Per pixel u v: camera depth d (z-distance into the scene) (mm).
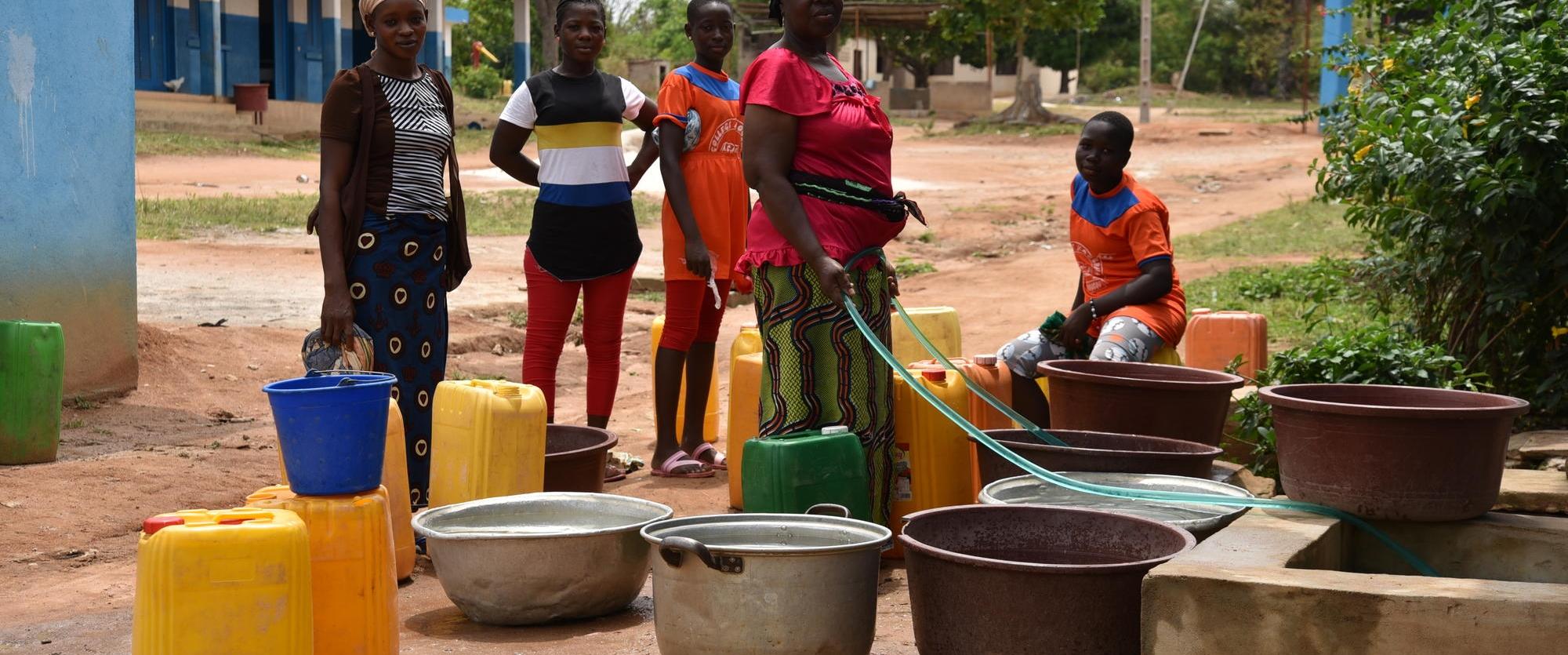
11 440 6309
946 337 5957
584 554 3863
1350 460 3557
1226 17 65562
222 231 16094
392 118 4648
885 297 4387
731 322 11625
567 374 9547
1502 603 2771
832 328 4191
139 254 14055
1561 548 3570
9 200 7434
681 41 66250
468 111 37031
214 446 6891
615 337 5945
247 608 2918
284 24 34000
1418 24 8062
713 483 5879
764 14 40312
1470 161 5734
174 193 20359
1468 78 5988
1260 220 17953
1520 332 6219
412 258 4730
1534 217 5887
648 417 7941
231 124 30469
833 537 3521
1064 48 60469
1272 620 2932
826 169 4168
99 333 7980
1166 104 56062
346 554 3408
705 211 5785
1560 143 5727
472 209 18875
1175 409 4594
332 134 4594
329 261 4582
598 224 5684
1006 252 16516
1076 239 5809
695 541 3238
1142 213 5496
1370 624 2861
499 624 3912
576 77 5691
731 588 3246
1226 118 42219
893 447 4488
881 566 4652
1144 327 5371
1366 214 6641
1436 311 6453
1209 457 4180
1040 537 3527
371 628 3453
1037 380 5641
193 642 2887
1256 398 5539
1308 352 5793
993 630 3105
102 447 6855
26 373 6301
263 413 7992
